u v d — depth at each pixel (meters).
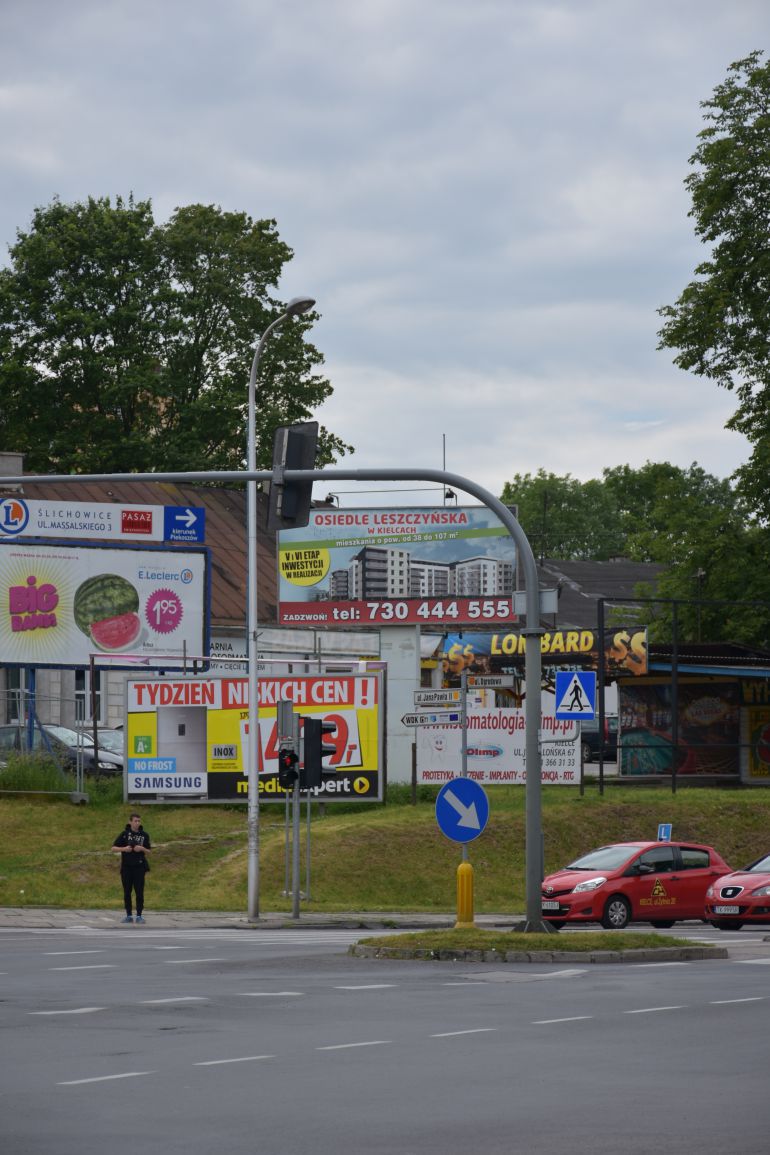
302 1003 22.94
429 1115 14.30
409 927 44.47
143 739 61.59
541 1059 17.59
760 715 69.12
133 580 69.25
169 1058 17.62
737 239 76.50
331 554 77.94
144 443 93.81
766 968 29.80
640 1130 13.50
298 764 45.78
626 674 66.44
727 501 169.62
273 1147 12.87
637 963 30.92
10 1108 14.63
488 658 74.38
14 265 96.19
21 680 66.75
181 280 99.81
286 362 102.44
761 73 76.88
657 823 58.47
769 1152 12.56
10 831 56.62
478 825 33.41
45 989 24.78
